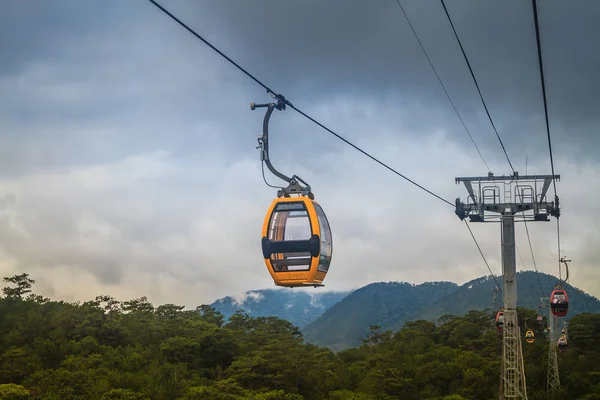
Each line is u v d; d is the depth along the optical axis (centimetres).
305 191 2822
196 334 12812
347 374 11744
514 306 6097
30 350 10744
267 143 2728
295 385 11088
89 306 13012
